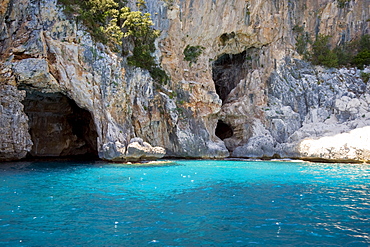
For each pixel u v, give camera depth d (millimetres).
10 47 22281
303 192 13086
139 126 26094
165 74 28891
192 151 28984
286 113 34250
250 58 37875
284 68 36625
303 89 35406
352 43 38062
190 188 13641
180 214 9555
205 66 33625
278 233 8016
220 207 10453
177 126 28453
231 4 33219
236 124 35500
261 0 34719
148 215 9398
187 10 30922
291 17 37688
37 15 22922
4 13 22406
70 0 24297
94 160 25797
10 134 21750
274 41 37000
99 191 12688
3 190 12648
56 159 26719
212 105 32219
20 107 22281
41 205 10328
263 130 34125
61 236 7574
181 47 31750
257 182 15500
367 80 34625
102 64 23625
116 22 26812
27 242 7172
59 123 30766
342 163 26469
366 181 16094
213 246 7117
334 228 8453
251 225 8617
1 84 21547
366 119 30672
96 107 23969
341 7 38344
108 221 8773
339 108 32531
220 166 22781
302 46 37594
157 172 18469
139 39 27625
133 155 23391
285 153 30328
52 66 23047
